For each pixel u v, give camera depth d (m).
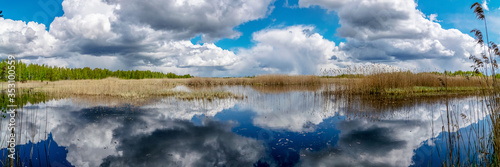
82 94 16.78
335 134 6.94
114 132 7.34
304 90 20.61
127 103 12.57
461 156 4.86
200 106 11.70
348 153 5.54
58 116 9.44
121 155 5.55
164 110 10.62
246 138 6.74
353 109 10.50
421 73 18.47
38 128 7.71
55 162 5.10
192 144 6.29
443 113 9.39
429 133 6.80
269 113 10.02
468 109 10.05
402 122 8.13
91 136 6.94
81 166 4.95
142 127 7.88
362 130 7.29
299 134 7.01
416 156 5.22
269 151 5.77
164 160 5.28
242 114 9.83
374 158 5.21
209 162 5.20
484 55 4.51
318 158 5.27
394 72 16.88
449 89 16.70
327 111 10.25
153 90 18.30
